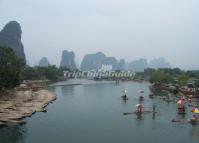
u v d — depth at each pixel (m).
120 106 127.75
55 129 82.31
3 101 116.31
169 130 83.50
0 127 81.38
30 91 158.88
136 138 74.69
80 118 98.62
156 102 141.25
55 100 146.38
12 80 132.62
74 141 71.19
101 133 79.06
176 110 116.94
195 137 76.44
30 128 82.31
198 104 134.50
